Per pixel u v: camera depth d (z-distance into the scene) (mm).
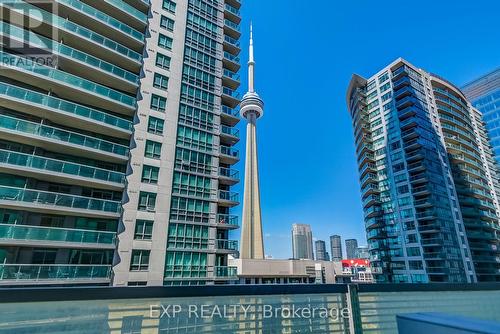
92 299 2969
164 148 29594
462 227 57969
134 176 26875
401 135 62656
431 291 4719
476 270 56469
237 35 42688
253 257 64438
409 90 63594
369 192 65938
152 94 30469
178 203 29031
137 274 24453
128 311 3080
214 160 33500
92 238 22859
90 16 26953
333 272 60875
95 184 24578
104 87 26891
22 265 18891
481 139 78250
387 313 4230
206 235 30031
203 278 27781
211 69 37062
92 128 26000
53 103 23578
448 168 62125
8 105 22234
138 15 31469
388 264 59156
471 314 4820
